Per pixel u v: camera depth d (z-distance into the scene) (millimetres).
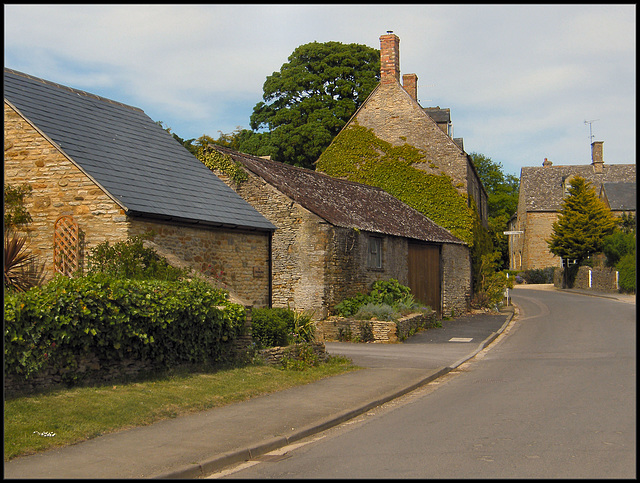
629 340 20062
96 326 10117
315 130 42875
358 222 25234
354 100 45125
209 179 18531
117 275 12766
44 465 6906
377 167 37031
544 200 70875
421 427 9148
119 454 7430
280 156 44438
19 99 15102
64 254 14055
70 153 14312
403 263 28438
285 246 23375
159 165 17031
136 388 10281
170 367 11664
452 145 35719
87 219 14055
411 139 36594
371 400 11234
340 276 23500
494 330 25594
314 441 8641
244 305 13531
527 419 9375
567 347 19281
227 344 13328
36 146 14516
